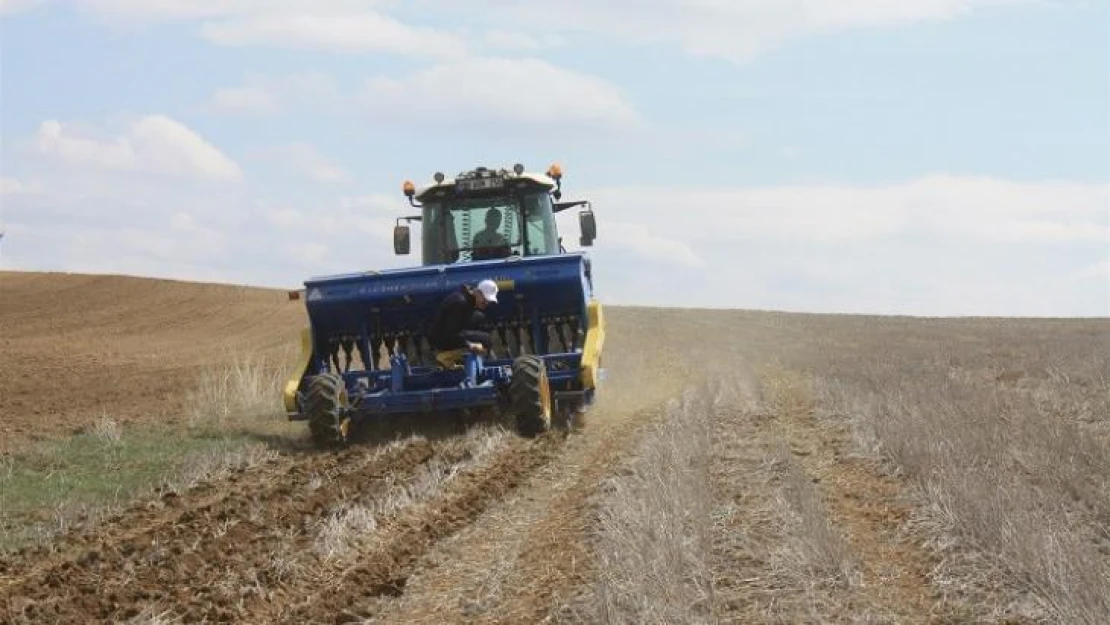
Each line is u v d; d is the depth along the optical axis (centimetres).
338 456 1291
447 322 1433
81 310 4222
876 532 859
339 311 1480
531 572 797
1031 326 3538
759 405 1570
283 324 3762
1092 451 1043
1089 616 616
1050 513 832
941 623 657
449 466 1186
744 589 723
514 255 1648
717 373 2092
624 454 1216
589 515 931
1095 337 2909
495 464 1195
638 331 3384
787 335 3209
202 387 1894
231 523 950
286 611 738
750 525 871
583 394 1420
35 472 1204
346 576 801
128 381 2162
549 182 1655
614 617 661
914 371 1914
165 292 4722
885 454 1133
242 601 751
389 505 996
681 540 783
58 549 901
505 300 1476
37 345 3089
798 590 718
